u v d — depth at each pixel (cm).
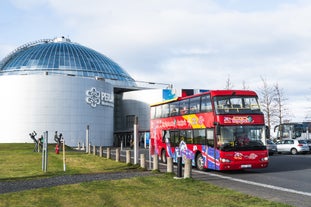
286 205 1051
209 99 2003
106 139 7344
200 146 2108
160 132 2748
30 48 9031
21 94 6681
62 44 9025
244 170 2173
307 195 1262
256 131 1958
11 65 8319
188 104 2291
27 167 2319
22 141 6600
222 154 1888
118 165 2405
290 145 4200
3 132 6669
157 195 1251
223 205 1062
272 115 6069
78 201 1156
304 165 2505
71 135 6788
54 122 6706
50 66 8131
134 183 1534
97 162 2680
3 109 6719
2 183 1564
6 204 1109
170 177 1716
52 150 4506
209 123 1994
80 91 6944
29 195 1259
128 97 8544
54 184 1527
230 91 1981
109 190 1358
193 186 1446
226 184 1562
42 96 6706
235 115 1941
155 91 8181
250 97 1997
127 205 1095
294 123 5081
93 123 7062
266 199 1179
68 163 2612
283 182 1622
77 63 8394
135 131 2409
